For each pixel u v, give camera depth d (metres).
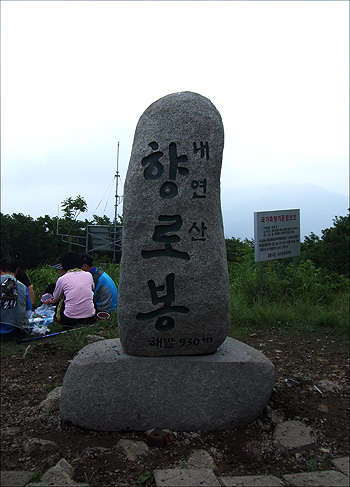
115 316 5.79
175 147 3.12
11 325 5.26
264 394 3.11
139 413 2.99
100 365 3.06
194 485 2.40
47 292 6.71
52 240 25.69
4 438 2.95
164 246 3.10
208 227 3.12
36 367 4.32
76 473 2.54
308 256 18.72
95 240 15.62
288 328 5.68
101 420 3.00
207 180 3.12
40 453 2.76
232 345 3.44
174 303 3.09
